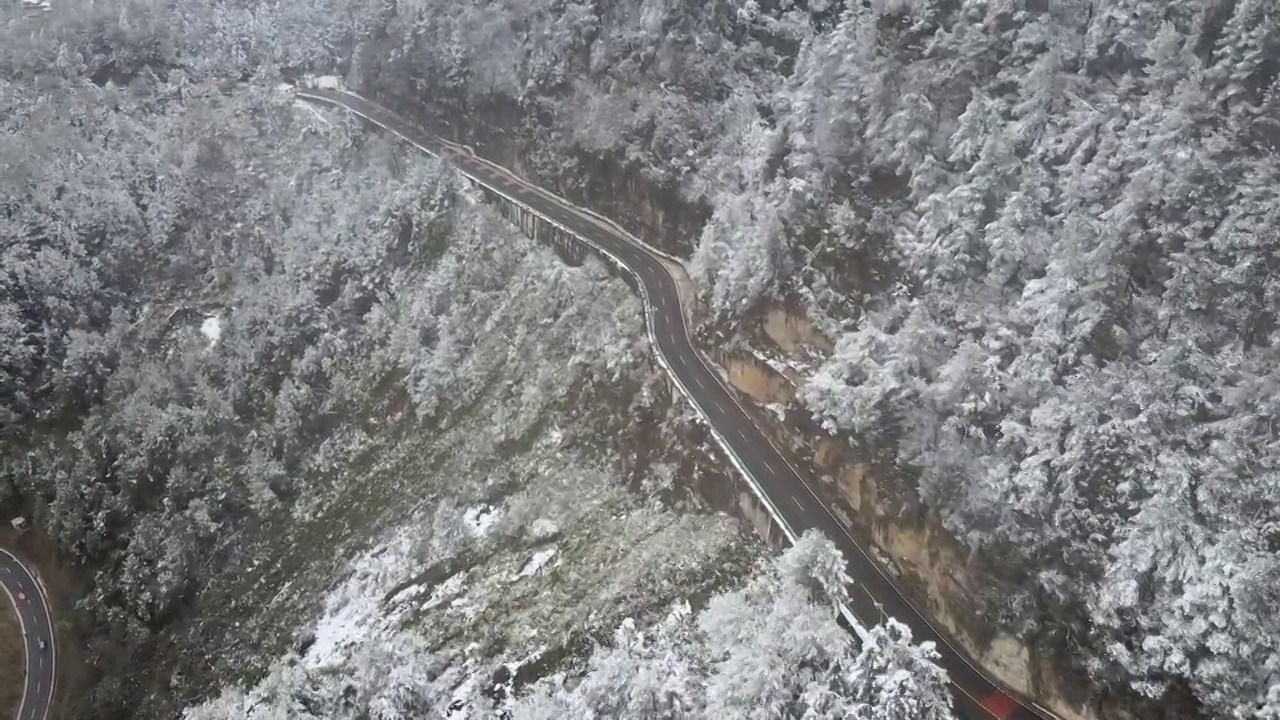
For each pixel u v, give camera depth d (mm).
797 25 72312
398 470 67438
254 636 63500
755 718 35000
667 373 57000
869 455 46312
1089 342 43562
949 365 44781
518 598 52062
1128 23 51406
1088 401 41000
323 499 69875
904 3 59312
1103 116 49969
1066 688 38156
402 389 72250
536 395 62875
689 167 69188
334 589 62188
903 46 58375
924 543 43438
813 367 52562
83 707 66000
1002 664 40094
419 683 46781
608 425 58438
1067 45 53312
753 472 50094
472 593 54406
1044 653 38719
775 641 36469
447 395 68875
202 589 69625
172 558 69875
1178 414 39562
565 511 55688
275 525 70375
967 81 54938
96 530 75000
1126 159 47344
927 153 52781
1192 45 48719
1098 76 52438
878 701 33844
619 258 68875
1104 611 37188
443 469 64500
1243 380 39906
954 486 42062
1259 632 34000
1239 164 44375
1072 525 39219
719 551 48031
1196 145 45250
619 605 47594
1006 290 48000
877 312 51500
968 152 50906
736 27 73812
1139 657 36312
